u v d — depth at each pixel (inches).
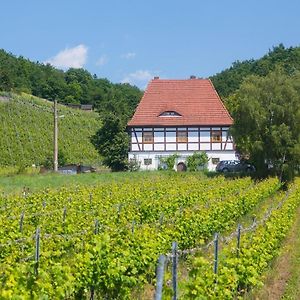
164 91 2293.3
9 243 523.8
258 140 1800.0
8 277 353.1
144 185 1263.5
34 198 938.1
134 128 2188.7
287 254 722.2
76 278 407.5
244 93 1854.1
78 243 513.3
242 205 986.7
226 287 441.1
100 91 5447.8
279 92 1807.3
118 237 507.8
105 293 439.2
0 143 2581.2
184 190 1138.7
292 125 1782.7
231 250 506.3
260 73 4734.3
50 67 6038.4
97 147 2479.1
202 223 703.1
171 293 364.8
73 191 1075.9
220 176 1685.5
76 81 5772.6
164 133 2183.8
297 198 1200.8
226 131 2171.5
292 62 4845.0
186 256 592.4
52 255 470.0
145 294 480.1
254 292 519.5
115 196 979.9
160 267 327.9
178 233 622.5
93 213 768.9
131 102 4330.7
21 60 5644.7
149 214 853.2
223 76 4953.3
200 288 381.1
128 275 461.4
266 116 1798.7
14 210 772.6
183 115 2202.3
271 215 745.6
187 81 2330.2
